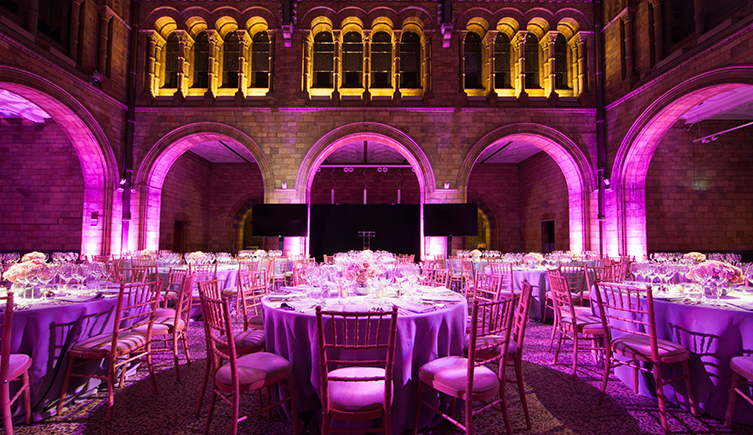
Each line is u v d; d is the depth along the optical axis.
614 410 3.31
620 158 10.24
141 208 10.91
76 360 3.42
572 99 11.24
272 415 3.22
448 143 11.10
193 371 4.20
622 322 3.96
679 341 3.36
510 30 11.81
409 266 3.60
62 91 8.82
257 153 11.05
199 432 2.94
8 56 7.63
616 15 10.40
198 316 6.91
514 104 11.17
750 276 3.94
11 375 2.75
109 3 10.31
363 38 11.27
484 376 2.68
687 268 3.97
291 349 2.95
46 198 12.22
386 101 11.15
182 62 11.27
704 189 12.30
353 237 14.82
